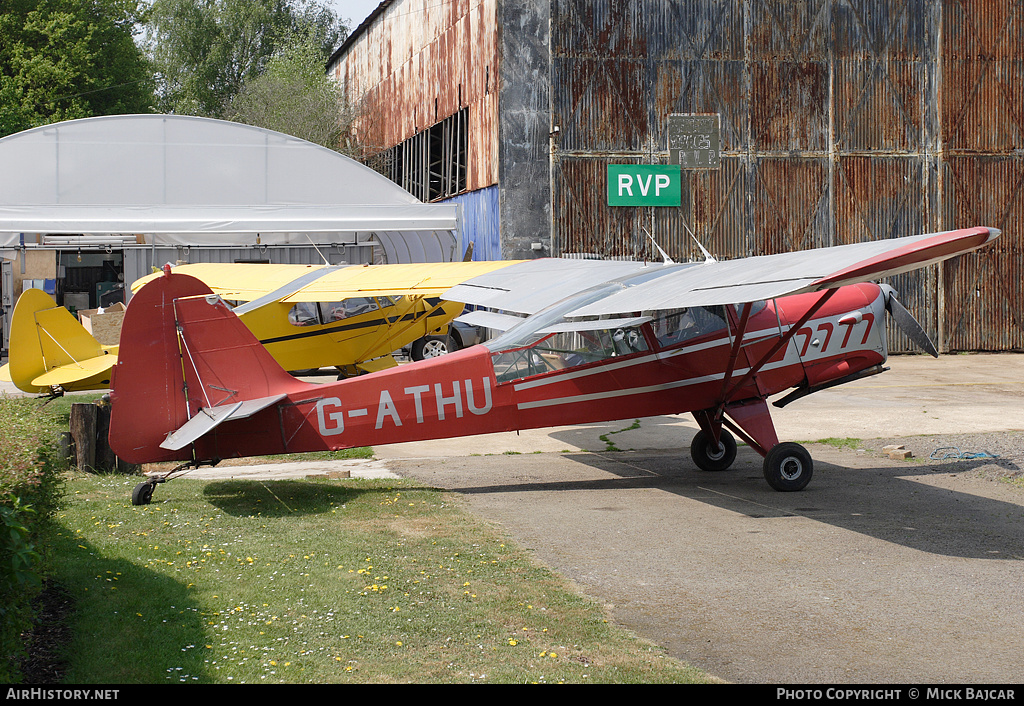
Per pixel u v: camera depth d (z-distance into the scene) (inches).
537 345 325.7
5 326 800.3
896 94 850.8
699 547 251.1
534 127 804.0
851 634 184.4
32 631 176.4
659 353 336.5
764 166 837.8
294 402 305.0
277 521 272.7
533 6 798.5
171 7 1840.6
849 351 355.9
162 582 207.8
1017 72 866.8
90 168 767.1
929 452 396.2
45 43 1472.7
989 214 868.6
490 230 834.2
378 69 1284.4
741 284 246.5
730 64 829.2
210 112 1804.9
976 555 241.4
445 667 165.5
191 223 743.1
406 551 241.8
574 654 172.7
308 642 175.6
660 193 823.7
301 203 818.2
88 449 347.9
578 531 269.1
